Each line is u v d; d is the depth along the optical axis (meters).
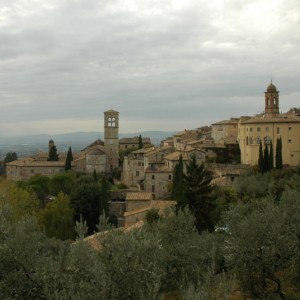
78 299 18.80
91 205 102.38
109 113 171.62
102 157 163.38
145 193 94.12
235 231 32.19
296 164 121.94
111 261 21.14
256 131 126.88
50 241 41.62
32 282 22.16
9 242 22.81
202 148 135.12
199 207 63.09
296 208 34.88
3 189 88.12
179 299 27.88
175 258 31.50
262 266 29.12
